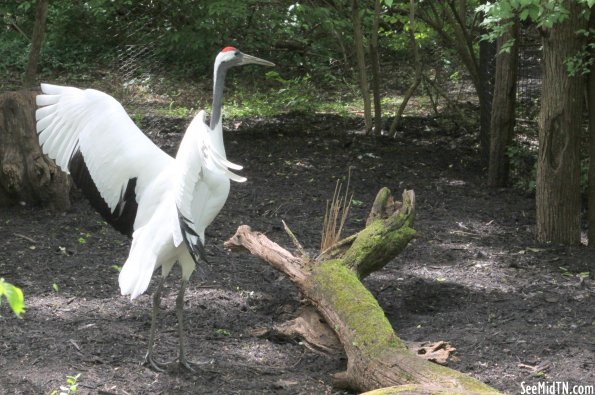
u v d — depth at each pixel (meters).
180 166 5.08
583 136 10.25
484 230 9.17
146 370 5.60
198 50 15.84
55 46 17.20
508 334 6.25
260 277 7.58
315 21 15.41
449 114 14.30
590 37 8.28
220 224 9.12
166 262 5.52
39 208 9.41
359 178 11.01
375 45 12.66
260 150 12.15
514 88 10.54
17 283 7.23
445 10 12.22
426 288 7.38
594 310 6.82
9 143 9.30
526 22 11.48
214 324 6.50
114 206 5.49
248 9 15.40
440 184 10.91
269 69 16.91
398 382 4.88
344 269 6.12
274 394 5.34
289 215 9.52
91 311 6.67
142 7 16.64
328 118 14.19
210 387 5.41
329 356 5.95
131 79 16.06
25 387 5.24
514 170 11.16
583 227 9.45
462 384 4.58
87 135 5.38
